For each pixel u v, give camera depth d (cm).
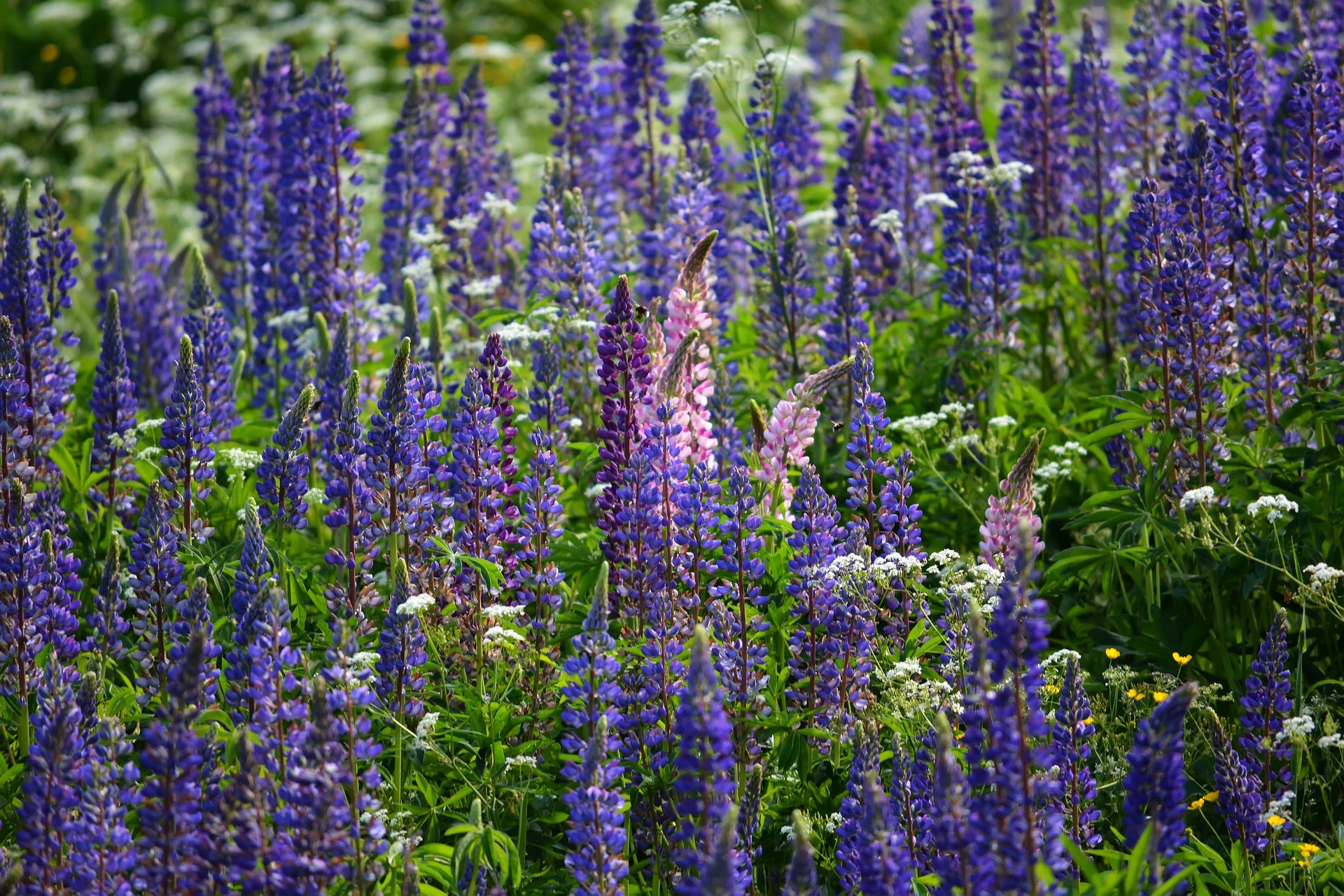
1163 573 777
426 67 1177
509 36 2358
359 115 2034
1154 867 468
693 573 663
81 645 652
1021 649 480
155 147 1903
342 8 2372
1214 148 856
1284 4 1085
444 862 554
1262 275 826
